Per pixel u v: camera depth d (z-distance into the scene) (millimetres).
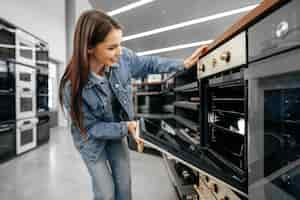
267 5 526
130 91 1148
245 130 693
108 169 1082
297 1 442
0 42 2764
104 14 865
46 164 2701
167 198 1706
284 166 538
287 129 547
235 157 783
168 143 801
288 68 474
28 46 3396
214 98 1077
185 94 2049
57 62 6164
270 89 552
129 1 4297
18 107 3117
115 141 1180
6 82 2877
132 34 6125
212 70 955
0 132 2729
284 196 517
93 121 988
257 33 596
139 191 1843
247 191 657
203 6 4402
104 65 979
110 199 990
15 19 3961
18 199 1724
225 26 5395
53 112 6250
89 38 820
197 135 1312
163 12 4742
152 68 1188
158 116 3518
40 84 3787
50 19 5395
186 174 1497
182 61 1164
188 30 5777
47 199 1722
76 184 2039
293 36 455
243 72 703
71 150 3449
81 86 871
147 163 2695
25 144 3260
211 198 1050
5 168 2547
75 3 6195
